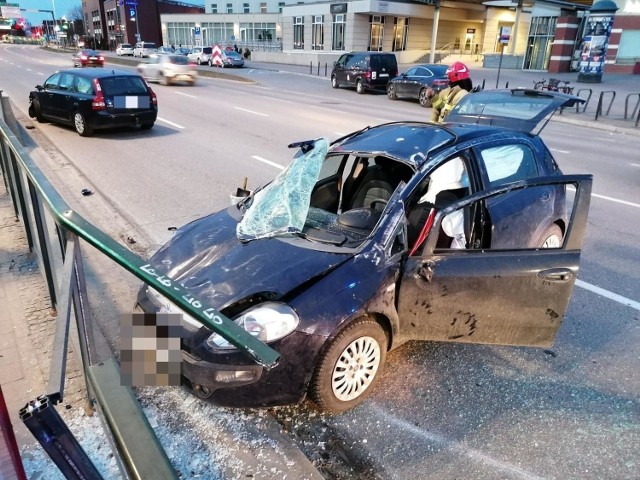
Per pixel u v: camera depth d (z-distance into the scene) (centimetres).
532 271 320
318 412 312
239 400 276
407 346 383
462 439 294
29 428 132
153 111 1220
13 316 390
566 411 318
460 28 4803
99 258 515
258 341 165
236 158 991
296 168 376
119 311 412
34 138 1147
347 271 296
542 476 268
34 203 355
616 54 3122
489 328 333
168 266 331
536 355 377
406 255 317
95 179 822
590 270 524
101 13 8488
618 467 276
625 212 723
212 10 6844
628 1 2992
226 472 264
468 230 371
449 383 342
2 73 2998
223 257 323
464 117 592
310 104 1931
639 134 1472
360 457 281
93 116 1138
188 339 274
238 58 4034
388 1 4031
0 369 328
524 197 415
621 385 345
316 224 355
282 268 300
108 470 251
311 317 277
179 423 297
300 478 262
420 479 267
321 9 4394
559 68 3275
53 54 5881
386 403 321
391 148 372
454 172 379
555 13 3250
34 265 480
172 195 742
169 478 126
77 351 302
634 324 422
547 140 1322
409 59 4378
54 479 249
